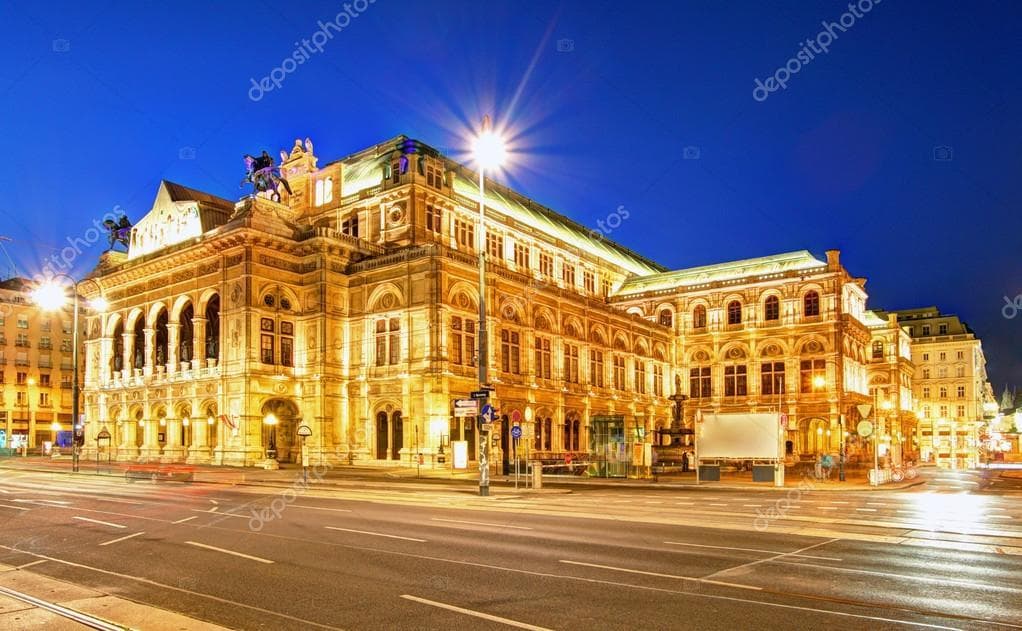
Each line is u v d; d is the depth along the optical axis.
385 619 9.98
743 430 40.44
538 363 65.44
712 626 9.65
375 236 64.19
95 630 8.93
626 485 38.47
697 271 91.62
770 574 12.95
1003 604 10.85
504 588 11.79
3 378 101.06
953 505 26.77
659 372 85.25
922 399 116.56
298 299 59.41
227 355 56.31
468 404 31.34
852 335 82.94
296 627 9.63
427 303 55.12
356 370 58.84
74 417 50.25
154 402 62.62
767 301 83.19
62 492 31.72
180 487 35.44
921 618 10.08
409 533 18.03
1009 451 109.38
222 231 57.34
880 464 55.84
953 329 118.12
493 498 29.27
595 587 11.87
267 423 53.25
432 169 65.06
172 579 12.51
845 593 11.50
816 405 78.00
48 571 13.23
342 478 42.81
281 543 16.33
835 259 78.81
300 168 70.38
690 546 16.06
